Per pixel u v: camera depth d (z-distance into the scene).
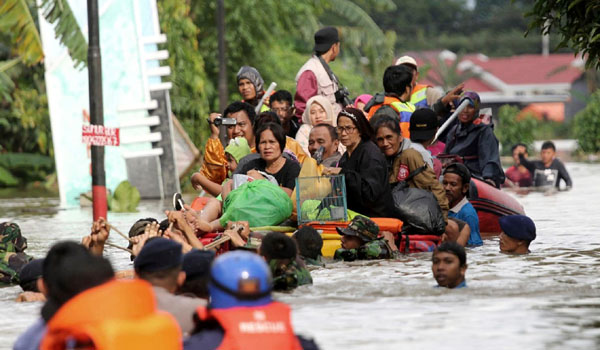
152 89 38.28
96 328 7.16
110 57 37.75
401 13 196.38
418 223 18.22
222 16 45.19
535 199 33.34
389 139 19.11
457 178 19.67
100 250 15.04
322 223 17.59
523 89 161.12
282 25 60.47
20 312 12.69
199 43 58.25
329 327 10.97
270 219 17.73
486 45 198.25
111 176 37.50
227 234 16.08
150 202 36.09
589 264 15.95
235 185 18.58
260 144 19.09
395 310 11.92
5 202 38.19
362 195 18.06
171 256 9.96
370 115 22.50
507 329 10.73
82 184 36.75
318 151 19.42
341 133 18.67
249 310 8.08
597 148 91.94
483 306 12.10
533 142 100.94
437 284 13.80
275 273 13.58
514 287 13.48
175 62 52.09
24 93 56.22
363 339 10.34
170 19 51.66
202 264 10.67
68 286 7.50
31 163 55.53
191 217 17.41
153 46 38.69
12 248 16.11
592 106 93.62
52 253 7.99
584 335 10.38
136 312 7.32
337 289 13.48
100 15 37.47
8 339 10.89
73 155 36.72
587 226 23.06
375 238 17.00
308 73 23.94
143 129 38.03
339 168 18.30
